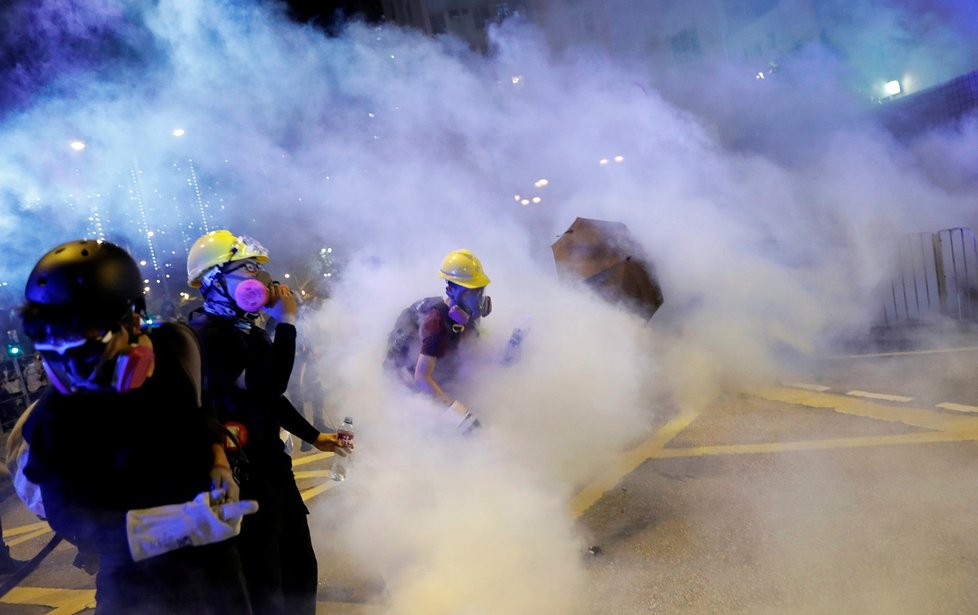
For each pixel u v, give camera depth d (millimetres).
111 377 2121
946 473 4711
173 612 2295
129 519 2125
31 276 2088
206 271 3074
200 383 2488
